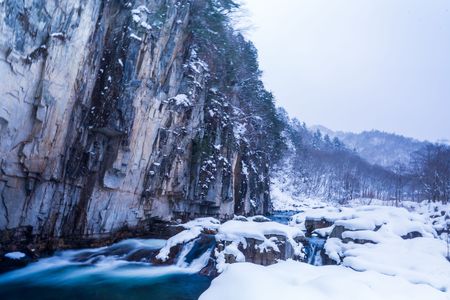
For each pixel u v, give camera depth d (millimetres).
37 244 13445
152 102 19188
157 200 22562
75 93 14102
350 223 15648
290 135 111750
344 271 8773
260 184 46031
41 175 12812
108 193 17250
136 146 18281
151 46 18047
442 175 61500
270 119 49438
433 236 15617
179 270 13352
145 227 21500
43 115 11984
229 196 31797
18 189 12023
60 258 14016
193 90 24453
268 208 51406
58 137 13281
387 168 172375
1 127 10562
